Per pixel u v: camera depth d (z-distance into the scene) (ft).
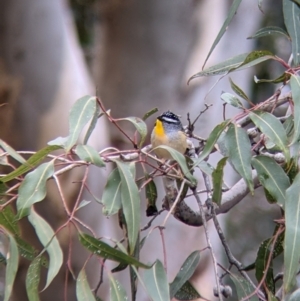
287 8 14.14
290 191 11.27
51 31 26.89
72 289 26.61
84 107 12.25
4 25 26.53
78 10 36.99
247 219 48.70
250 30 32.58
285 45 41.09
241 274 13.58
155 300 11.54
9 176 12.40
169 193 14.53
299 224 11.07
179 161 12.34
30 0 26.50
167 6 30.81
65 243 25.82
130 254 11.69
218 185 12.75
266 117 12.03
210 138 12.24
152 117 30.89
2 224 12.82
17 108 26.66
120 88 31.48
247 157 12.00
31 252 13.24
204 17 30.96
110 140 30.60
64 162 12.10
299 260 11.36
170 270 30.81
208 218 15.75
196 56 30.81
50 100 26.71
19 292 27.91
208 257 31.17
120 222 13.52
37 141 26.76
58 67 26.89
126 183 11.87
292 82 11.72
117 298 11.80
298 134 11.44
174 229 30.71
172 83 30.83
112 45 31.96
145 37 31.01
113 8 31.63
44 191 11.63
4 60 26.61
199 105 30.68
